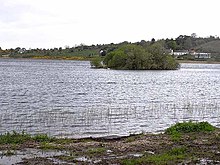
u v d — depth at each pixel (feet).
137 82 277.85
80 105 138.62
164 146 58.90
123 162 47.85
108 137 73.20
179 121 105.40
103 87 229.45
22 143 59.98
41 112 117.19
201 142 61.72
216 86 263.29
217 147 58.34
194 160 49.39
